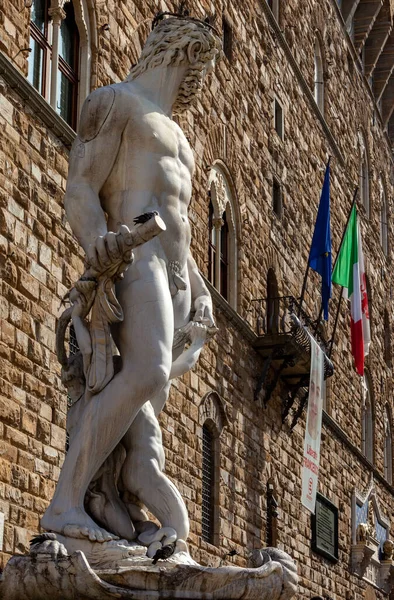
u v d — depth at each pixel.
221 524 32.56
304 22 49.47
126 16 28.64
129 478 10.28
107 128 10.76
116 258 9.91
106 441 10.00
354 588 49.47
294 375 39.28
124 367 10.17
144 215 9.80
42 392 21.91
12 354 20.98
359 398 54.44
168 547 9.49
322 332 47.06
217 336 33.88
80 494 9.97
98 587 9.12
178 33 11.37
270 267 40.38
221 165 35.88
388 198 68.31
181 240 10.90
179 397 29.92
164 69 11.34
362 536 50.66
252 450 36.19
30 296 21.91
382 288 63.81
